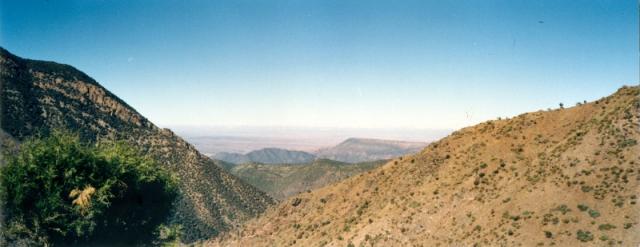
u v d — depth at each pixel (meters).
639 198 45.88
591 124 66.69
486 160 77.50
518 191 61.62
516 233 52.06
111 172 31.70
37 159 29.22
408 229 72.00
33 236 28.91
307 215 112.44
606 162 54.88
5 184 28.06
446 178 80.62
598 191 50.75
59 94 138.75
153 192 35.75
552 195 55.16
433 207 73.56
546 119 80.44
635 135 56.00
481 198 67.12
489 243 53.75
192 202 148.62
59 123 119.44
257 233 120.00
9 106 100.25
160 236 37.03
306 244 95.44
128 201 33.50
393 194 89.62
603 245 42.25
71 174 29.56
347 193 107.88
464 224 63.16
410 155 104.31
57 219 28.97
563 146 65.69
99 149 33.12
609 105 68.88
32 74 138.00
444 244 61.50
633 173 50.09
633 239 41.00
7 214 28.41
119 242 33.22
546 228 49.53
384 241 73.06
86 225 30.11
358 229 84.06
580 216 48.28
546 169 62.50
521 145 76.56
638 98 62.12
